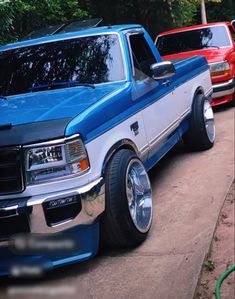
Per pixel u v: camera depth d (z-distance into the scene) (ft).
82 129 12.64
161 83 19.17
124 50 17.10
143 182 15.17
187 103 22.77
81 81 16.48
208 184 19.54
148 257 13.74
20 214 11.85
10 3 25.72
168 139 20.15
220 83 33.32
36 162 12.05
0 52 18.39
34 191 12.04
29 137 12.07
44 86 16.52
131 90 16.07
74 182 12.27
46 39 18.47
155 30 52.95
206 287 12.51
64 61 17.21
